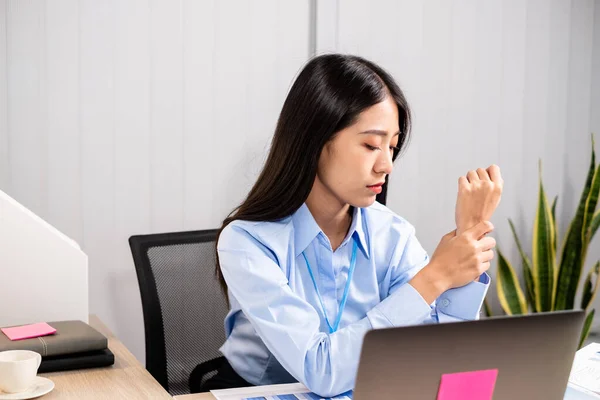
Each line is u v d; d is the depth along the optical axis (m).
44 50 2.61
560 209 3.62
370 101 1.41
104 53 2.69
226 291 1.69
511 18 3.40
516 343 1.02
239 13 2.88
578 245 3.22
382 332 0.95
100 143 2.71
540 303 3.28
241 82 2.90
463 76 3.31
